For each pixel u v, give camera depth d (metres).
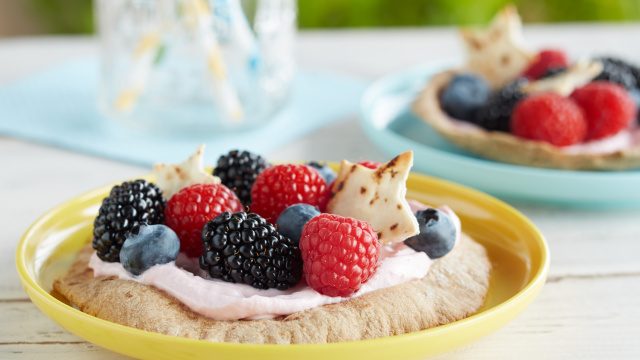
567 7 1.26
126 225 0.48
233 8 0.68
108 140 0.69
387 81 0.74
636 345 0.49
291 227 0.48
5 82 0.81
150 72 0.69
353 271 0.46
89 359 0.48
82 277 0.49
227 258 0.46
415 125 0.71
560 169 0.63
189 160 0.51
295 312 0.45
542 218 0.60
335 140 0.71
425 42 0.98
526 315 0.51
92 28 1.23
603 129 0.65
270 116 0.71
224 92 0.69
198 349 0.42
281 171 0.49
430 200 0.55
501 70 0.72
